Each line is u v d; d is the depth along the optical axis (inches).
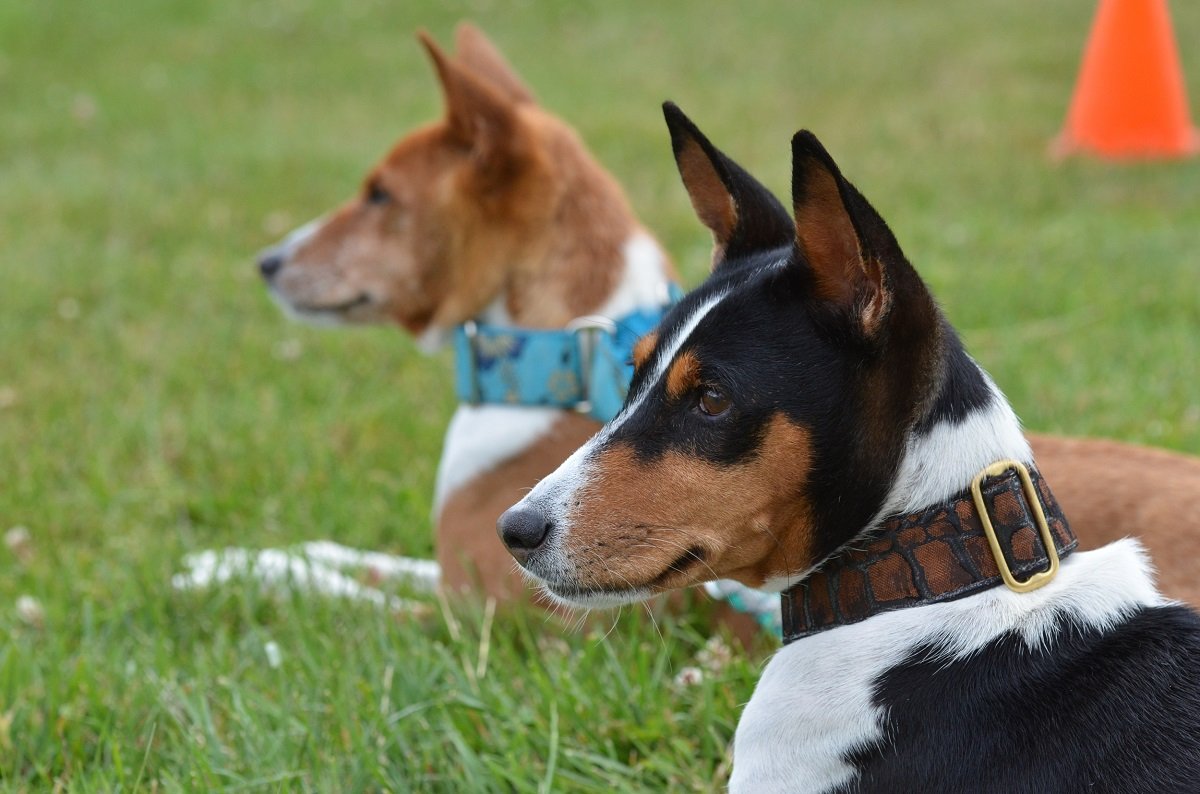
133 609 225.3
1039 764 116.6
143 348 362.9
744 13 880.9
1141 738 115.5
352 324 248.5
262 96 693.9
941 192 497.7
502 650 204.8
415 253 233.5
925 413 125.4
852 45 790.5
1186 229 440.8
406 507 267.7
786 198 478.3
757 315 129.0
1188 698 117.3
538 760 177.5
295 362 352.5
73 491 278.8
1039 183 506.6
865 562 129.2
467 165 223.9
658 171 530.6
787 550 131.1
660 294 221.0
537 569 133.7
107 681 197.6
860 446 125.8
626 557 131.0
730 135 595.2
